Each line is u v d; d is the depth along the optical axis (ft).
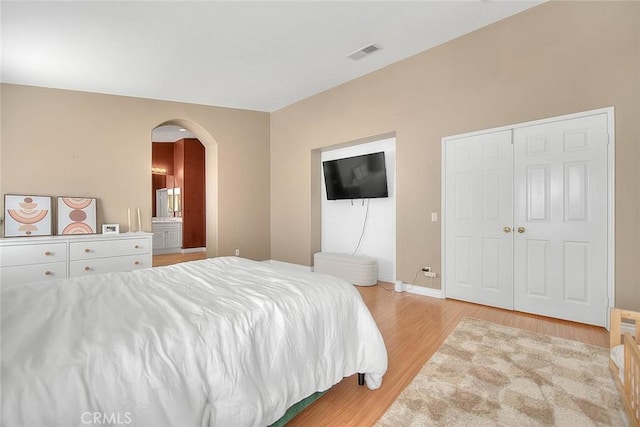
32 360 2.81
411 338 8.02
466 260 10.98
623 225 8.00
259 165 18.42
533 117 9.41
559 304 9.05
